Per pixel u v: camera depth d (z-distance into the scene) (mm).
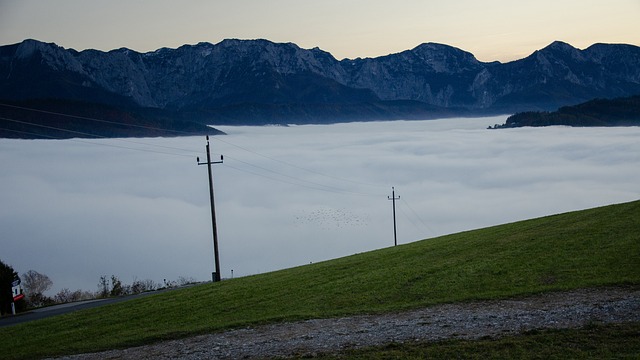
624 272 26031
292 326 24766
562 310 22062
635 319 19969
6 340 30594
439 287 28453
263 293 33062
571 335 19266
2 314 51219
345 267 38000
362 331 22625
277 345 22047
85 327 31016
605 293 23656
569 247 31812
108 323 31109
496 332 20500
